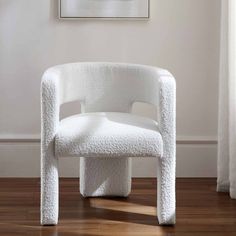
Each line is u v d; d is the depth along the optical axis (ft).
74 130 12.59
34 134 15.87
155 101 13.32
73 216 13.37
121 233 12.55
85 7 15.55
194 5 15.67
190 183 15.57
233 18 14.02
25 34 15.66
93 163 14.32
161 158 12.73
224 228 12.78
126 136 12.55
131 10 15.57
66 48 15.71
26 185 15.33
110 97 14.08
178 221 13.12
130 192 14.80
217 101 15.84
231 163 14.35
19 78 15.78
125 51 15.74
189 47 15.78
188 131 15.94
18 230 12.68
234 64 14.08
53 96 12.53
